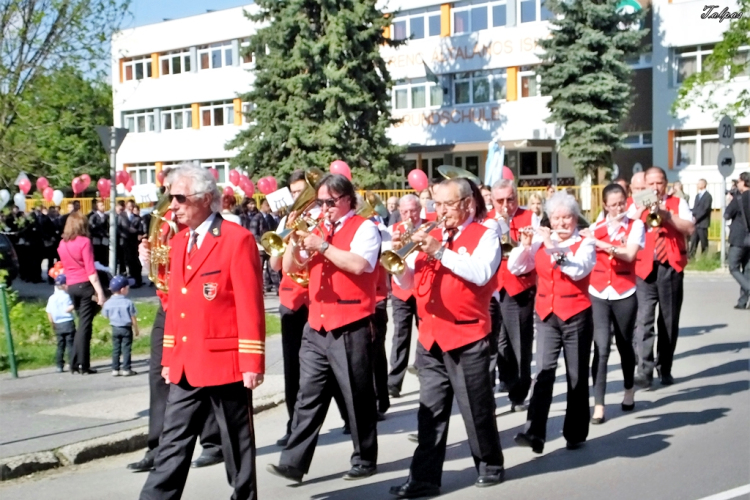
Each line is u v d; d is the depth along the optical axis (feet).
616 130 106.93
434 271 20.18
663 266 31.89
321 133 105.50
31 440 25.12
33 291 69.72
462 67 131.95
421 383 20.65
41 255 78.18
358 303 21.09
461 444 25.48
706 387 31.73
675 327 32.19
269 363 37.55
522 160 131.95
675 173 116.78
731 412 27.91
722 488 20.52
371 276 21.36
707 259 75.51
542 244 23.84
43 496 21.33
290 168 105.29
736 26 77.36
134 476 23.00
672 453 23.57
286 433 26.07
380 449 24.95
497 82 129.70
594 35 103.30
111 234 49.60
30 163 57.16
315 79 106.22
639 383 31.94
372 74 108.99
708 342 40.83
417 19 136.77
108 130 49.62
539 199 33.91
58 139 58.70
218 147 158.61
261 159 109.40
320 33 108.68
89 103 60.70
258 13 110.63
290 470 21.13
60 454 24.11
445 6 132.98
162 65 166.71
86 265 35.50
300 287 24.39
